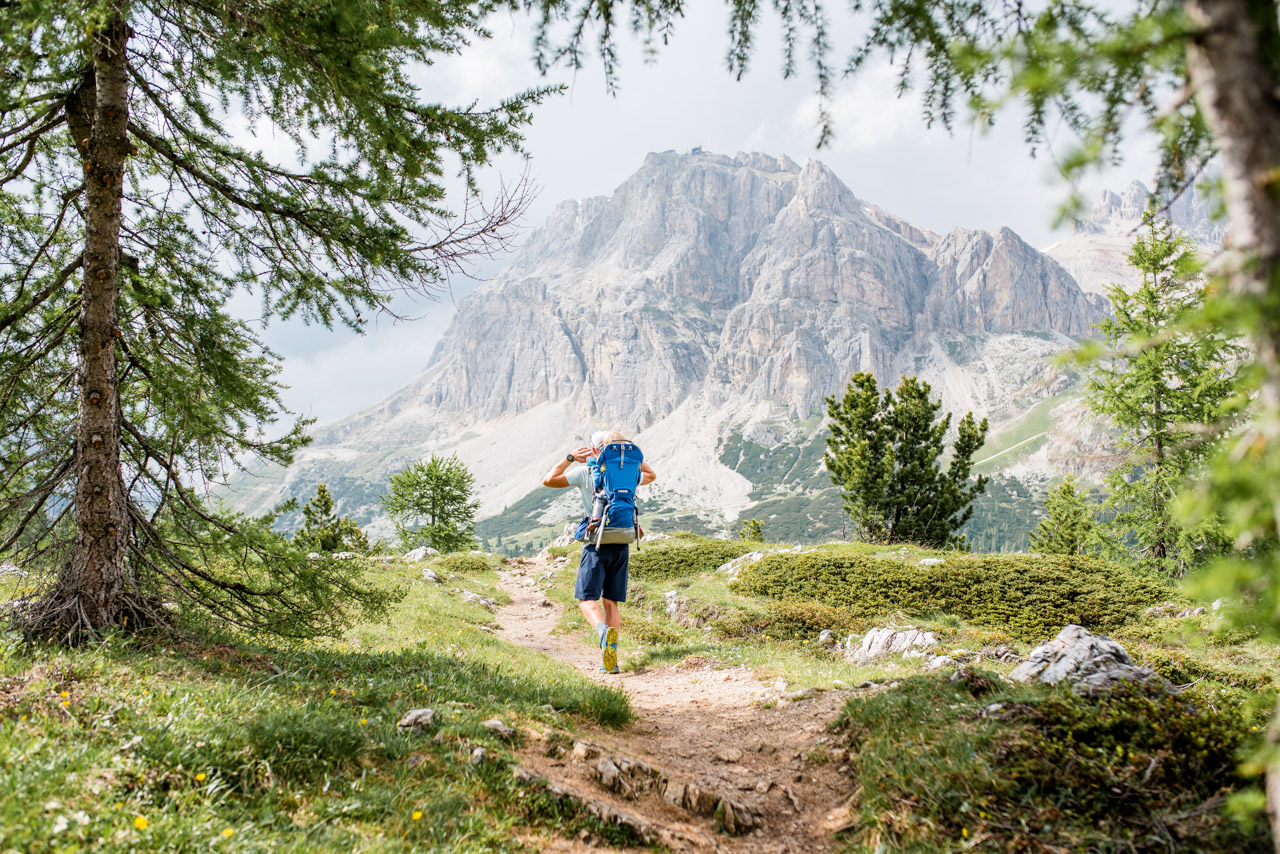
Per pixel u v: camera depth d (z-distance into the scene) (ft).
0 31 14.84
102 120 21.53
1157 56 6.84
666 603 69.36
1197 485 6.48
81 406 21.83
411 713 18.47
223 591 25.62
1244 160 6.26
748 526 200.13
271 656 23.84
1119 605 49.32
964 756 16.34
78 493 21.59
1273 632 6.24
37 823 10.77
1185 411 66.74
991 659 34.17
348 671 24.23
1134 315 70.85
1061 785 14.42
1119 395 68.95
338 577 26.08
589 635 55.62
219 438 24.88
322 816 13.51
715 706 29.73
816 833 16.83
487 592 82.28
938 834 14.14
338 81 19.47
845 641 46.68
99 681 16.96
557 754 18.34
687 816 17.03
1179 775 13.92
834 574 65.51
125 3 17.76
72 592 21.04
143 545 23.77
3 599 27.20
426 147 21.70
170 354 24.77
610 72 17.13
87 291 21.81
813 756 21.34
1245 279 6.23
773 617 52.49
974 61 8.49
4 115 20.31
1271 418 6.02
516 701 22.52
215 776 13.88
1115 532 80.59
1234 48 6.27
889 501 100.63
